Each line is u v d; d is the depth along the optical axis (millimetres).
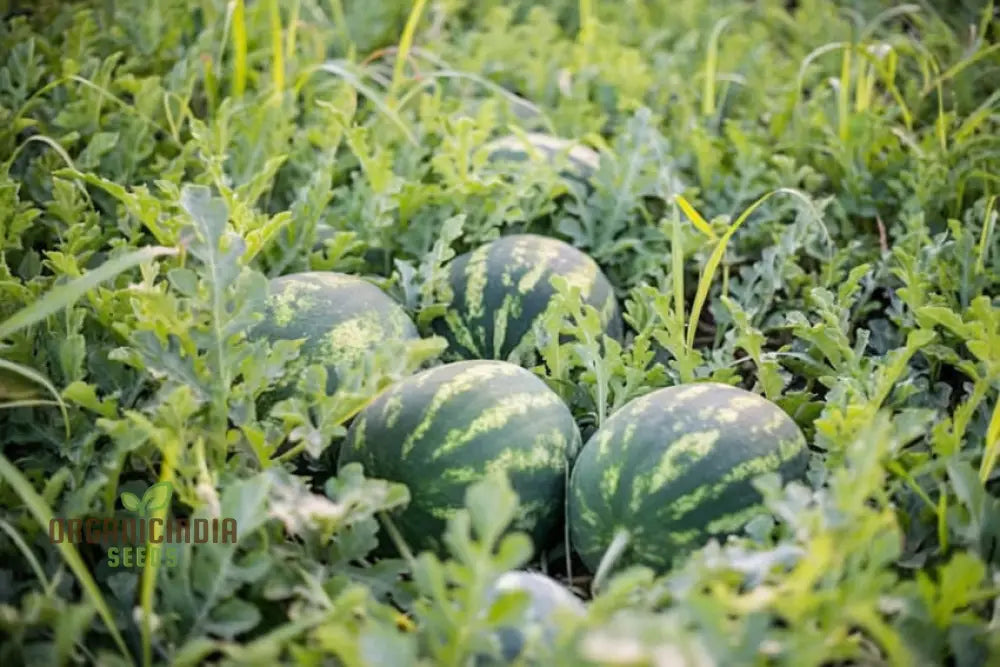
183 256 2002
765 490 1425
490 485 1287
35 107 2549
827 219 2561
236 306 1720
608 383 1938
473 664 1331
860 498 1307
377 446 1715
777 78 3121
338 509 1534
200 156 2371
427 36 3219
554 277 1924
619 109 2906
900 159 2609
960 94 2918
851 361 1885
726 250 2436
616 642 1131
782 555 1370
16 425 1794
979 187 2492
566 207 2447
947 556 1603
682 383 1917
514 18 3553
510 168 2486
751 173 2543
